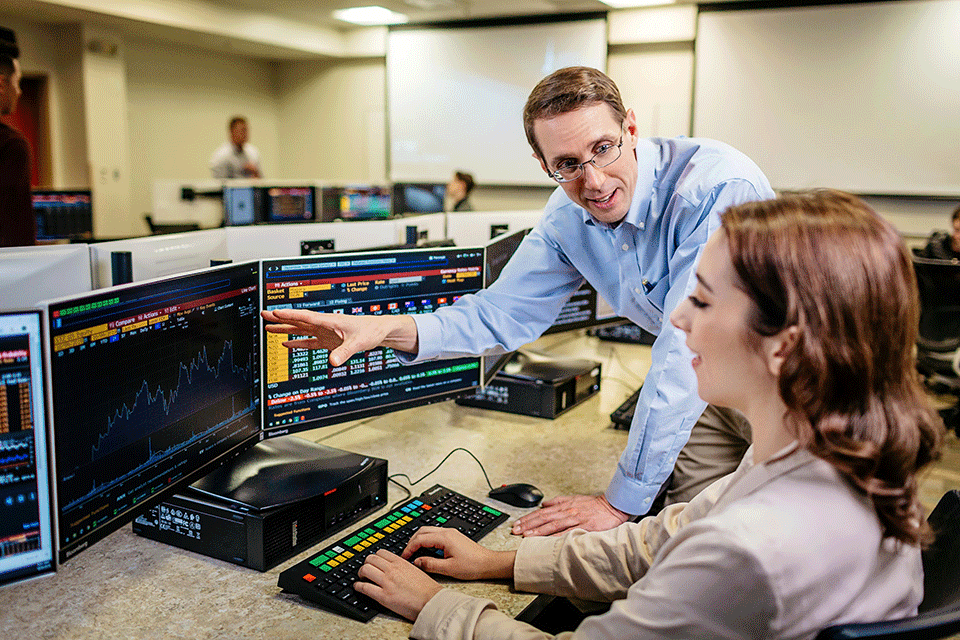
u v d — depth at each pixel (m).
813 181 6.46
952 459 3.04
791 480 0.66
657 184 1.36
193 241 1.64
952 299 3.47
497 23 7.69
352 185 5.04
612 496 1.27
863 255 0.62
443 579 1.10
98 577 1.09
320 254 1.40
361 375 1.47
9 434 0.83
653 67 7.09
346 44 8.55
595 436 1.73
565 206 1.47
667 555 0.70
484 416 1.87
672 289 1.31
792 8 6.32
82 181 6.97
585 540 1.04
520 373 1.90
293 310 1.19
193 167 8.27
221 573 1.11
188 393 1.14
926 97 5.98
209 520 1.14
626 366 2.38
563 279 1.54
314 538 1.20
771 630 0.62
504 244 1.75
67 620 0.97
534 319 1.52
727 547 0.62
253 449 1.38
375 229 2.23
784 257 0.63
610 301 1.59
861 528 0.63
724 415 1.42
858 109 6.22
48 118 6.86
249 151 6.99
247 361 1.29
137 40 7.48
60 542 0.91
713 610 0.63
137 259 1.42
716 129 6.77
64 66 6.83
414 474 1.49
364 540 1.16
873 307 0.62
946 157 5.98
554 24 7.41
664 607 0.65
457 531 1.15
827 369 0.62
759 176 1.30
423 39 8.12
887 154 6.18
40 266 1.23
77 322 0.91
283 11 7.53
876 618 0.67
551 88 1.23
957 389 3.40
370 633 0.96
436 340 1.36
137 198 7.66
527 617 1.00
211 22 7.02
